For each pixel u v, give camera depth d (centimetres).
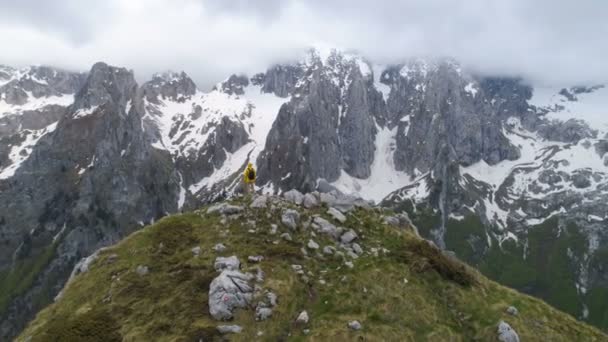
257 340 4844
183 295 5462
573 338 5672
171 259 6272
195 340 4744
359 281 5912
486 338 5422
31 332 5347
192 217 7512
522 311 5981
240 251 6322
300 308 5403
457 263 7006
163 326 4994
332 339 4909
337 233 7088
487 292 6341
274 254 6294
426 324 5416
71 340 4828
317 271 6122
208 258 6178
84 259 6956
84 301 5716
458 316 5756
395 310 5512
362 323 5206
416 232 8200
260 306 5216
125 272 6097
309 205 7906
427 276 6294
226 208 7431
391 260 6556
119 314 5284
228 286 5288
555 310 6231
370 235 7375
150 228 7244
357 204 8469
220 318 5053
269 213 7294
